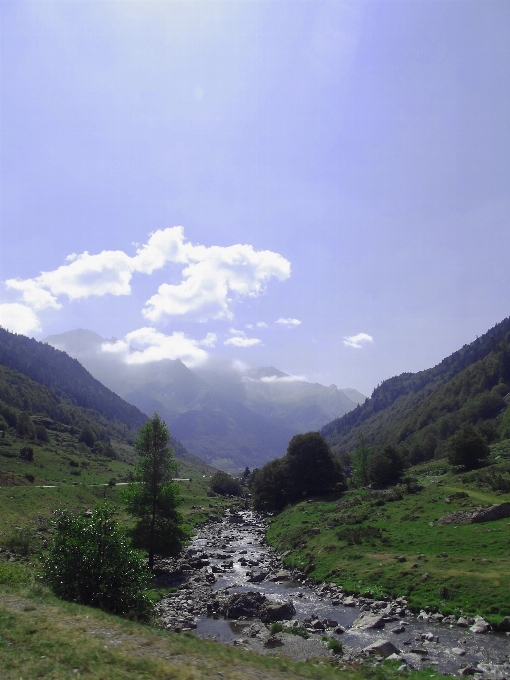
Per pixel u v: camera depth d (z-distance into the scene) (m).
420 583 36.47
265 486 112.38
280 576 47.91
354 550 48.53
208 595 41.25
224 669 16.55
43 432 194.62
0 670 14.40
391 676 20.59
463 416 195.38
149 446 53.47
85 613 21.62
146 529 51.78
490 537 44.16
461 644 26.59
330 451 112.12
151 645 18.36
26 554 47.91
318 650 26.80
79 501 92.50
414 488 75.19
